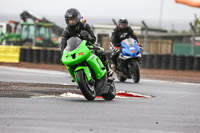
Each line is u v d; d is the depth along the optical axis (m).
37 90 32.41
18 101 25.22
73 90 33.53
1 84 36.19
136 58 47.50
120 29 48.12
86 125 18.16
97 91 27.88
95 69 27.34
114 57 48.34
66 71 67.88
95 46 28.42
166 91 38.12
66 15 28.05
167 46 115.06
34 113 20.73
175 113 23.83
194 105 28.36
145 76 61.19
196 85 47.19
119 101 28.39
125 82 47.84
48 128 17.03
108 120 19.81
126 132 17.16
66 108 23.00
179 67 82.81
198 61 81.75
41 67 77.00
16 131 16.19
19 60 91.19
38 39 122.06
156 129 18.38
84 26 28.67
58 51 86.50
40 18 123.50
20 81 41.81
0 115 19.75
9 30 125.06
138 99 30.45
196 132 18.31
